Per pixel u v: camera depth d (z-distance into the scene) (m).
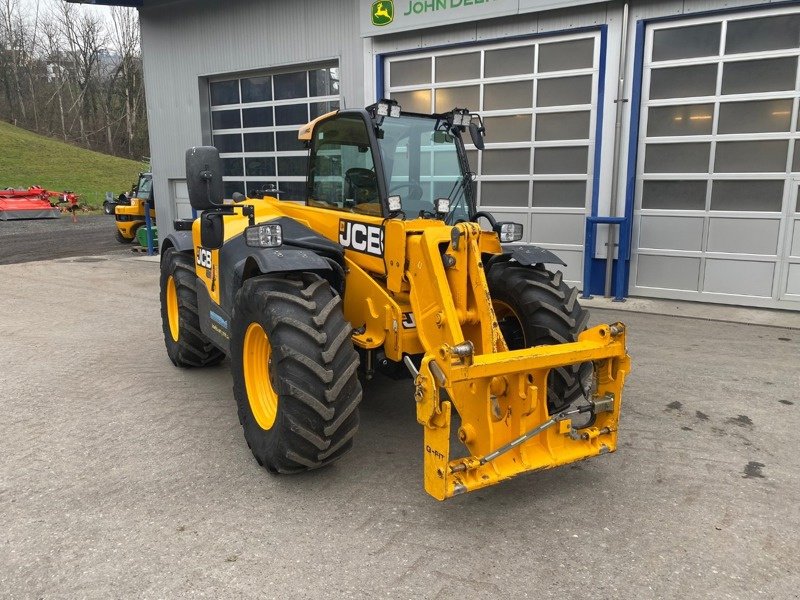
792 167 6.89
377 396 4.69
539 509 3.10
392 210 3.46
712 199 7.36
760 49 6.86
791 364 5.32
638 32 7.37
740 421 4.17
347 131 3.83
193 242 5.07
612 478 3.42
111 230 19.55
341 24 9.69
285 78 10.81
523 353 2.94
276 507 3.12
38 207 24.03
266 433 3.36
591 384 3.91
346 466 3.57
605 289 7.99
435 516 3.04
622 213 7.79
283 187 11.34
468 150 8.81
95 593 2.49
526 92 8.25
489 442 2.92
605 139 7.75
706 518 3.02
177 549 2.78
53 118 56.31
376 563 2.67
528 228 8.52
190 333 5.09
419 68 9.09
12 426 4.14
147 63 12.41
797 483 3.36
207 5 11.24
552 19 7.85
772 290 7.18
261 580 2.56
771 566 2.66
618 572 2.62
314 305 3.19
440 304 3.12
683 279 7.66
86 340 6.34
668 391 4.72
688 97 7.31
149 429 4.08
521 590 2.50
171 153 12.55
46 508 3.12
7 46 55.78
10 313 7.65
